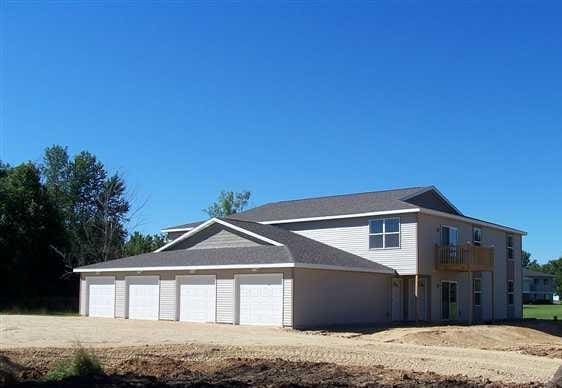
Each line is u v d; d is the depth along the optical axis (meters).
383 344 21.88
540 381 13.83
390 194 37.97
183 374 13.55
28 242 44.34
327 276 29.56
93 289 35.69
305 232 37.25
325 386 12.15
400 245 33.59
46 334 21.92
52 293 46.75
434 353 19.41
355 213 35.06
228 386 11.92
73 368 13.04
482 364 16.77
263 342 20.77
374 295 32.56
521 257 45.34
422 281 34.59
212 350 17.95
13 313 38.22
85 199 66.06
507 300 43.00
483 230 40.34
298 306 27.81
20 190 44.91
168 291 32.03
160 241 55.22
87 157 67.00
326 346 19.97
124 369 14.17
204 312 30.48
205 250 33.56
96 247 53.06
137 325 27.25
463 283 37.84
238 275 29.50
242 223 34.22
